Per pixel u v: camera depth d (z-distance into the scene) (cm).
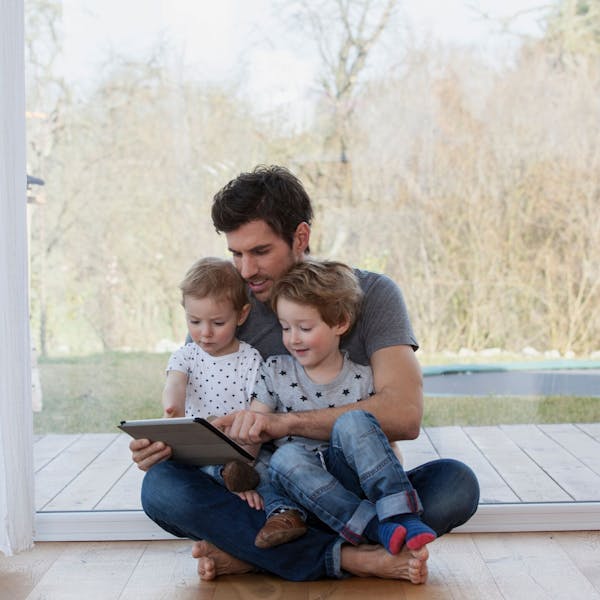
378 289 209
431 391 273
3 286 206
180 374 209
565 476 249
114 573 202
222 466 199
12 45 204
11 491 210
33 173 258
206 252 271
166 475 193
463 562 204
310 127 271
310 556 190
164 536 228
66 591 190
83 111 262
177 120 268
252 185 198
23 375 210
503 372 273
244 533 190
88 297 265
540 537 223
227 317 204
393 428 194
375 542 191
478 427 272
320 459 195
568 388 270
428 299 275
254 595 185
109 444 262
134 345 267
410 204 274
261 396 202
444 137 272
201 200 271
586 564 201
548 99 268
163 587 192
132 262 268
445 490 191
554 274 271
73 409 262
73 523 227
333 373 201
